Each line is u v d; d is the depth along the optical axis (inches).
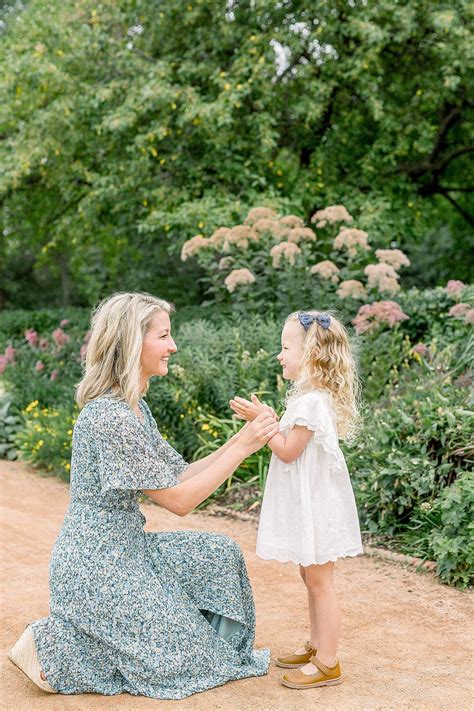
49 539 207.9
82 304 900.0
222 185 410.0
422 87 427.2
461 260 591.5
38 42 429.7
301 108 389.7
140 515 122.0
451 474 201.9
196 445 259.3
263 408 121.9
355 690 119.1
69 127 423.2
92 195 429.1
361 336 269.3
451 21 367.6
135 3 433.4
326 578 121.1
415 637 141.6
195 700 114.6
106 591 114.7
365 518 205.5
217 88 406.9
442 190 501.4
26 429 325.7
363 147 440.5
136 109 385.4
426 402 209.8
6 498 254.5
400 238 430.9
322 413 118.9
